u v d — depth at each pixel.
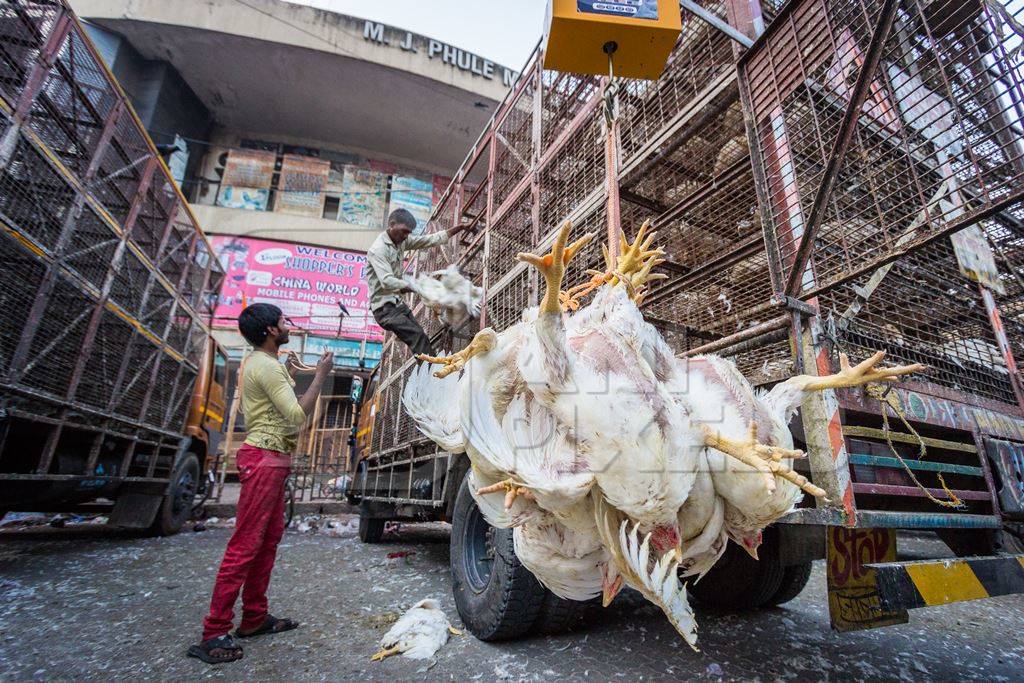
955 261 3.30
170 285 6.94
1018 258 3.78
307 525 9.18
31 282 4.29
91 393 5.34
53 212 4.52
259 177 22.58
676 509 1.73
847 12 2.75
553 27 2.62
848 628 2.04
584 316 2.06
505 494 2.20
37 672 2.74
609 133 3.23
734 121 4.15
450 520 4.53
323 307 20.52
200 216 20.55
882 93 3.13
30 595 4.17
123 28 19.48
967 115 2.70
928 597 2.07
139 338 6.26
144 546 6.54
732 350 2.84
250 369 3.33
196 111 22.84
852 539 2.22
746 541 2.12
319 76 21.83
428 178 26.50
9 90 4.03
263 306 3.44
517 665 2.80
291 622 3.46
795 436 3.02
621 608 3.92
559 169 5.09
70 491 5.38
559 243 1.56
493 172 6.13
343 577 5.02
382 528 7.36
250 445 3.23
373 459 7.34
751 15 3.76
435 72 21.92
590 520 1.95
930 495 2.46
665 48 2.72
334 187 23.45
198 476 8.24
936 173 3.29
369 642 3.20
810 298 2.61
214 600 2.98
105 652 3.02
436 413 2.42
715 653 2.97
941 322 3.36
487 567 3.40
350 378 18.95
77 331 4.98
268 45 20.41
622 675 2.66
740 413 1.96
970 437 2.89
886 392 2.53
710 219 4.48
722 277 4.26
